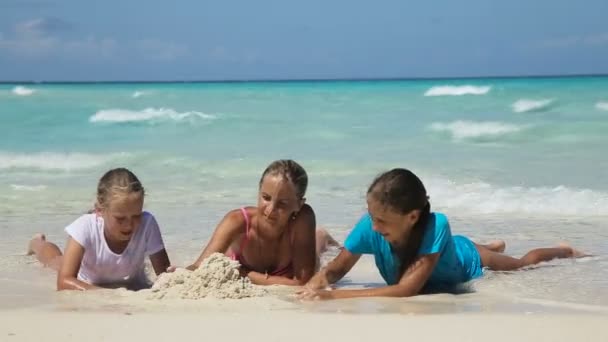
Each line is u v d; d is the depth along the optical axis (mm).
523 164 12219
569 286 4855
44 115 22641
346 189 10047
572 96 23578
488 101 23547
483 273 5277
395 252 4703
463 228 7426
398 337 3137
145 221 4977
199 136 17969
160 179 11164
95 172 12227
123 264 4922
